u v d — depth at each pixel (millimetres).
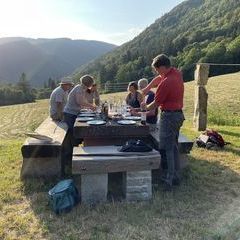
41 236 4566
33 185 6266
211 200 5641
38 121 37438
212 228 4691
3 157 8547
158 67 5871
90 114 8039
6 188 6191
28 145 6492
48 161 6617
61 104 9531
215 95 32125
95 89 10078
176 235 4527
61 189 5289
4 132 28922
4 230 4715
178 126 5945
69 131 8305
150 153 5688
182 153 6719
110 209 5289
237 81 42031
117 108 8430
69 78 9688
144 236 4527
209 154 8359
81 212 5207
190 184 6324
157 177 6637
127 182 5559
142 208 5324
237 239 4395
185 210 5266
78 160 5391
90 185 5492
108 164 5445
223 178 6668
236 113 21625
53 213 5195
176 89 5816
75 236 4516
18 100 92375
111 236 4523
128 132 6391
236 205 5453
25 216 5102
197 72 11992
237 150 8773
